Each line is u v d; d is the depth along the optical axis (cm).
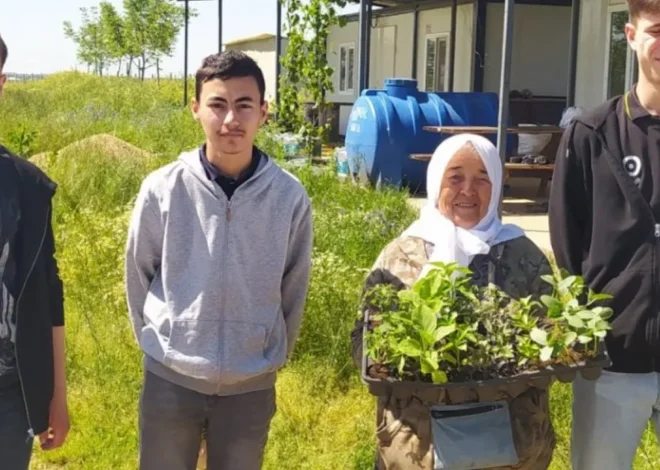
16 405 255
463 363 266
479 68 1764
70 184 940
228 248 286
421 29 2033
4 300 248
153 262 295
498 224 305
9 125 1639
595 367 270
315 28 1307
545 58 1789
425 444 276
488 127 1247
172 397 293
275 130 1270
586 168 297
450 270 277
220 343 288
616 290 291
